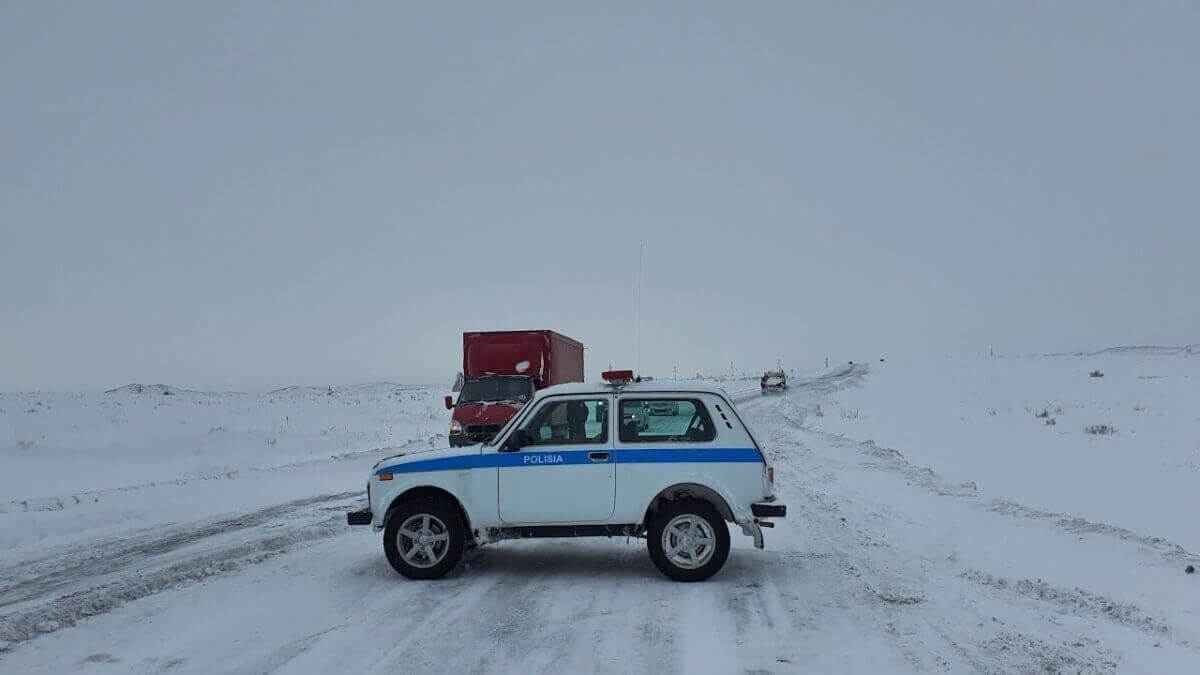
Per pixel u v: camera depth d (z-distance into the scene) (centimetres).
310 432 3262
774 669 589
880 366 7294
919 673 580
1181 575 834
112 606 791
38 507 1352
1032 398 3956
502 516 873
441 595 817
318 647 652
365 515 902
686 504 864
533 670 591
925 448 2312
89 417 3541
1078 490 1533
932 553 983
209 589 858
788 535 1116
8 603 825
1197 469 1750
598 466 868
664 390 890
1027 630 674
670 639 662
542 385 2119
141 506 1448
